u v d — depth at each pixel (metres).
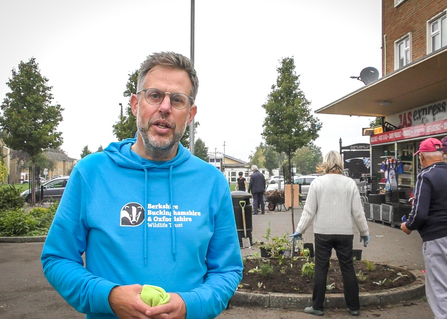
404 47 17.14
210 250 1.98
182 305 1.60
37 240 11.55
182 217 1.80
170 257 1.73
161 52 1.94
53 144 22.64
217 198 1.96
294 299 5.39
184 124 1.93
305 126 26.22
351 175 26.12
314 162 97.75
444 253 3.63
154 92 1.88
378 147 16.89
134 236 1.73
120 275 1.68
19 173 88.25
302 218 5.06
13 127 21.77
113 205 1.76
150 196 1.81
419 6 15.83
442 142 3.92
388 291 5.59
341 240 4.93
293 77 26.38
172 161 1.90
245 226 10.27
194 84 1.99
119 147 1.96
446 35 14.38
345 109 16.95
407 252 8.95
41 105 22.39
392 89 13.07
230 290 1.87
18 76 22.55
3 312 5.50
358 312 5.08
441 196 3.68
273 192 20.03
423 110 15.62
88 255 1.75
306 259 6.70
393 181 14.34
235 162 118.75
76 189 1.79
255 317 5.11
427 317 5.05
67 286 1.64
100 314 1.66
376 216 13.88
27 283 6.95
